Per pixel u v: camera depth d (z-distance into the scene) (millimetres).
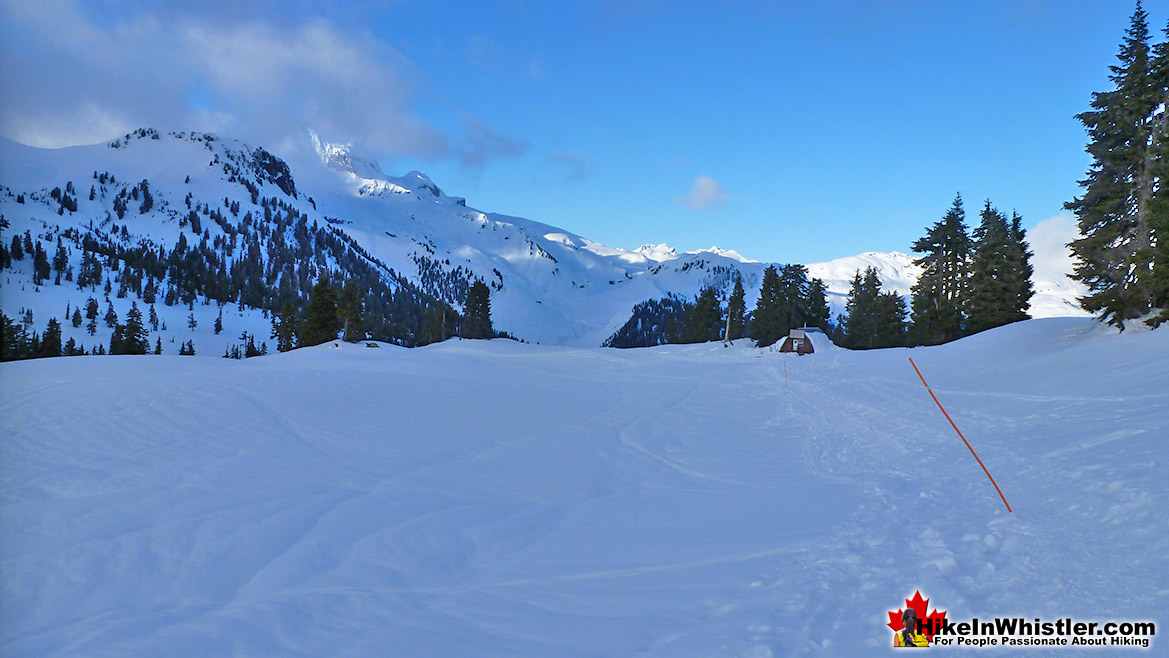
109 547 7383
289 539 7848
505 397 23656
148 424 13859
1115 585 4727
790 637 4586
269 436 13727
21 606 5840
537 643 4949
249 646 5008
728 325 73625
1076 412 12594
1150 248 24734
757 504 9570
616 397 25891
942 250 58062
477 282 100125
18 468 10469
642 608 5594
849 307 82938
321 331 75688
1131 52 27875
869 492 9367
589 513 9461
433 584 6551
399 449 13484
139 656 4848
